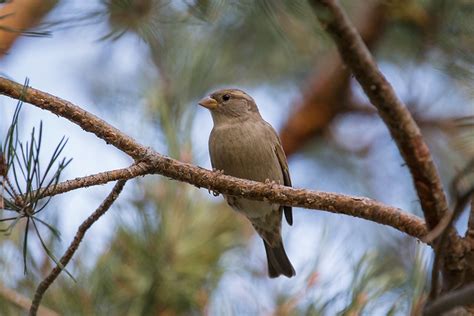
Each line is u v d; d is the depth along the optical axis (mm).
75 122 7246
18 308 8211
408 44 10672
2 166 6086
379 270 8312
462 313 5633
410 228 6480
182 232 8781
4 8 9328
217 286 8609
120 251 8688
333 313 7754
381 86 5355
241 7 7332
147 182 9039
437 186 5637
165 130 9867
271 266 9570
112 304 8398
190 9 7691
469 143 7973
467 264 5738
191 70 11297
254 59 12242
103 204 7098
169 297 8539
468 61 8352
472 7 8258
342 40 5191
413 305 7059
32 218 6273
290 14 6867
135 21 8758
